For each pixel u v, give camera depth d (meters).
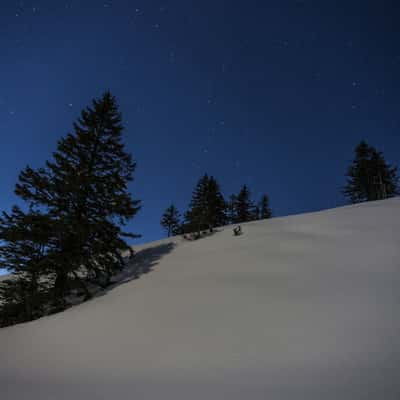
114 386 3.71
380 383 3.03
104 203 12.33
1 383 4.04
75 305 9.66
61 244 11.16
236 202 40.22
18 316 9.33
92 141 13.85
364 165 37.84
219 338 4.98
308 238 13.53
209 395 3.24
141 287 9.22
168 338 5.27
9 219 10.44
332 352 3.99
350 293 6.31
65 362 4.80
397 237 11.34
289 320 5.30
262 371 3.74
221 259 11.43
